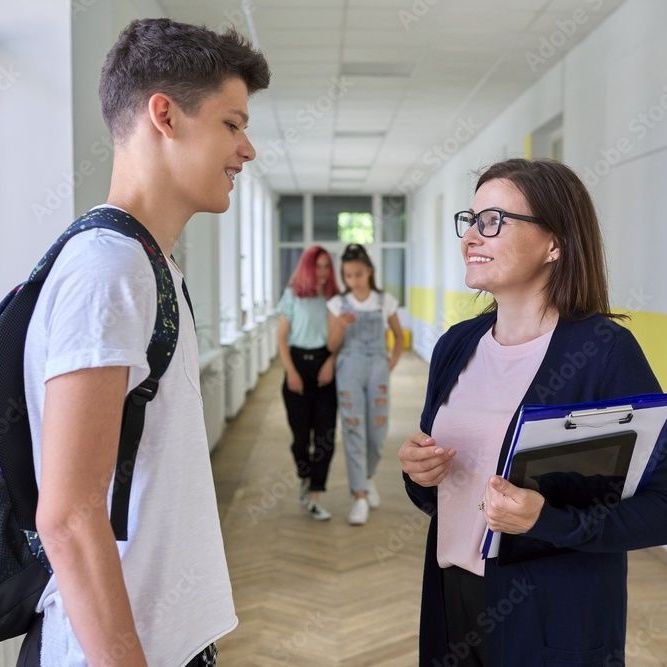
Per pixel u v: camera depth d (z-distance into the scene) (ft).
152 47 3.01
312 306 13.47
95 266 2.66
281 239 52.21
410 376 35.42
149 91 3.03
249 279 34.91
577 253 4.17
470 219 4.44
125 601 2.55
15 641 6.98
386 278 52.37
